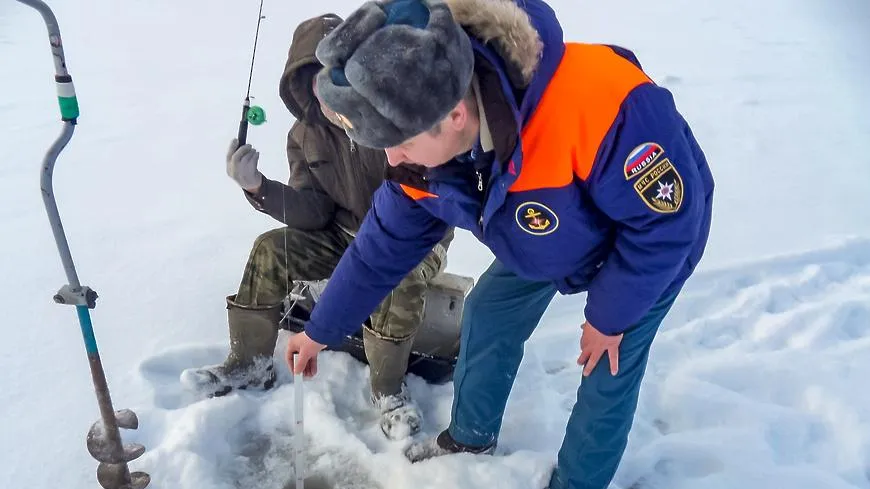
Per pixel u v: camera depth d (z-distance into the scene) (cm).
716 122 480
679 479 219
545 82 129
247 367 238
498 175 137
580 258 158
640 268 147
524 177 140
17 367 242
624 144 132
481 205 150
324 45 117
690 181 138
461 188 148
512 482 207
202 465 207
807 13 766
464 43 118
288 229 231
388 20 117
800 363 261
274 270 225
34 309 271
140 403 227
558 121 131
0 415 223
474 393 205
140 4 705
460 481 207
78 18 647
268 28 644
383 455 220
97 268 299
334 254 234
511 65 125
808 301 298
